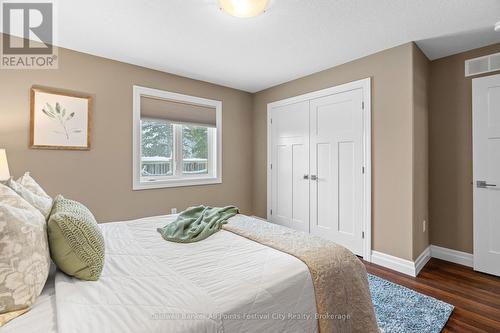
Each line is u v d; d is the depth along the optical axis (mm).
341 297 1209
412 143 2396
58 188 2518
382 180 2613
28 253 873
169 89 3281
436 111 2834
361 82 2771
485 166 2402
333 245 1427
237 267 1169
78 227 1039
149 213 3133
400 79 2477
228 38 2352
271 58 2814
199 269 1155
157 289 971
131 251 1374
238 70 3186
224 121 3879
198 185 3588
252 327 922
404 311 1772
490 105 2371
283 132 3719
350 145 2893
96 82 2725
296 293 1083
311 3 1823
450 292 2061
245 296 956
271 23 2094
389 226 2559
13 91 2295
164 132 3393
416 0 1794
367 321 1269
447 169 2760
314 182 3293
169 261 1249
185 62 2924
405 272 2418
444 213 2781
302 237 1551
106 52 2648
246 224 1837
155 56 2758
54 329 760
